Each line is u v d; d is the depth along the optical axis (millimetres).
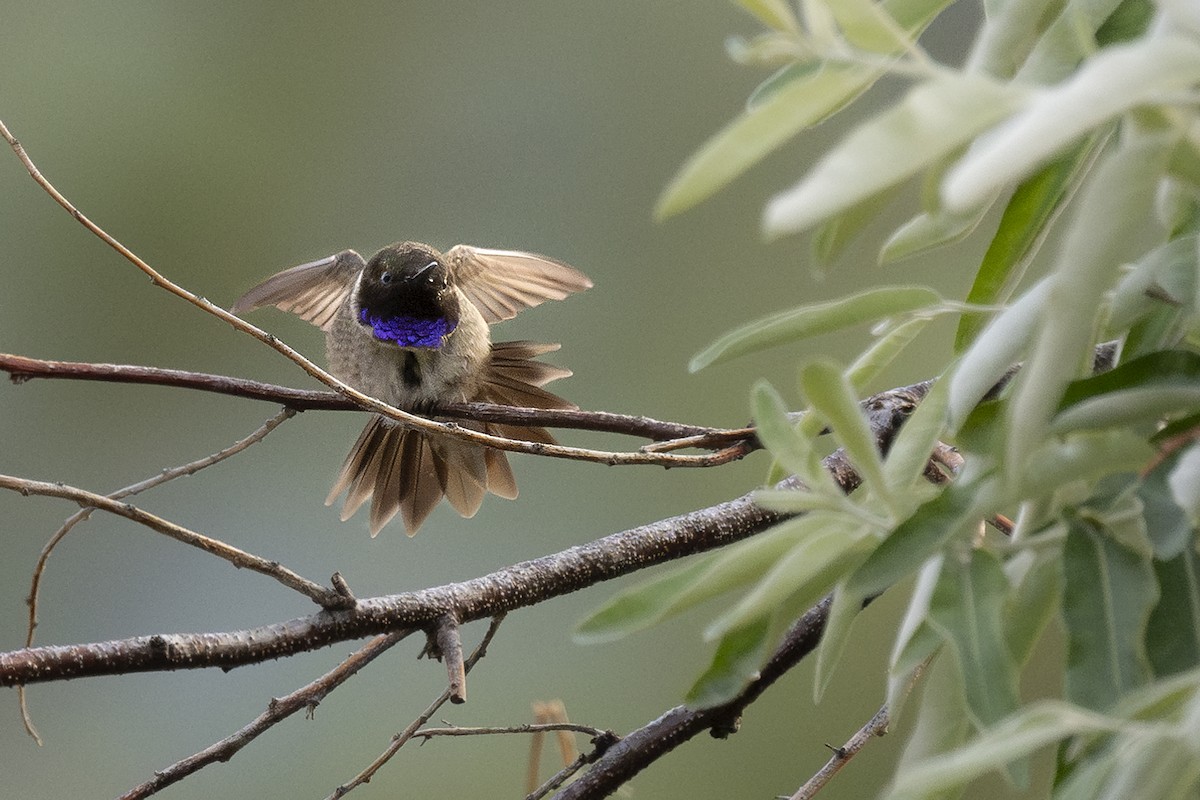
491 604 4426
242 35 13492
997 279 3211
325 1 13656
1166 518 2428
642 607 2609
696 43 13859
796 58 2346
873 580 2531
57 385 12375
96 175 12938
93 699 11469
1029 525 2809
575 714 11141
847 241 2707
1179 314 2723
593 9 13898
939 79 1991
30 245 12734
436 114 13680
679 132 13695
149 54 13258
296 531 12109
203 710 11508
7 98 12953
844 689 10734
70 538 11945
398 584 11977
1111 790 2262
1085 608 2486
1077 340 2121
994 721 2416
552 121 13711
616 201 13539
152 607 11867
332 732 11375
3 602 11758
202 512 12117
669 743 4449
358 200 13453
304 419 12344
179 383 4461
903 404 4895
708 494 12117
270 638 4031
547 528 12047
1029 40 3031
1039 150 1798
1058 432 2496
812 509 2717
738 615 2467
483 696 11266
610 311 13055
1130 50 1869
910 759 2752
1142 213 2055
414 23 13758
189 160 13141
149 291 12758
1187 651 2451
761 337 2973
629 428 4742
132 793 4199
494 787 11031
